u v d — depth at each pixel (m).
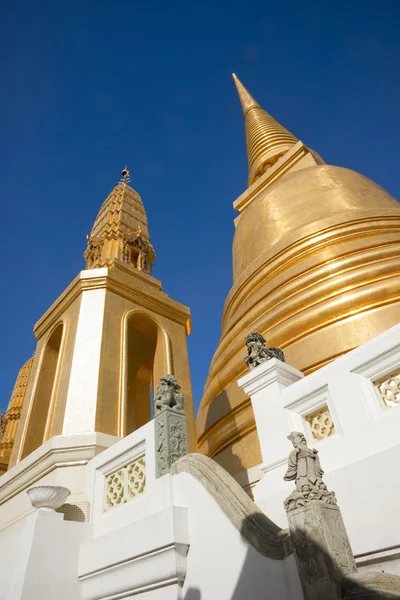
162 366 11.92
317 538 3.62
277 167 22.05
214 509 4.98
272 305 12.81
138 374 14.97
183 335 13.11
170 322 13.03
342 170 17.56
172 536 5.00
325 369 6.04
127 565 5.44
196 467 5.54
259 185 22.53
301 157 21.33
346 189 16.05
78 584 5.91
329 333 10.82
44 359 12.28
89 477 7.50
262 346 7.63
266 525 4.36
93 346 10.42
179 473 5.73
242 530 4.51
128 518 6.07
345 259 12.44
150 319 12.56
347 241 13.19
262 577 4.11
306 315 11.41
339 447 5.45
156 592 5.11
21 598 5.27
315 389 6.05
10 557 6.05
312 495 3.90
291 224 15.50
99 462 7.41
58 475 7.90
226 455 10.93
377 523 4.42
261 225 16.72
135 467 6.82
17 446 10.68
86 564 5.95
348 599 3.27
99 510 6.85
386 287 11.13
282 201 16.83
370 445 5.16
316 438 5.99
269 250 14.70
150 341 13.38
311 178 17.31
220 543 4.73
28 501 8.41
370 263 12.15
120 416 9.55
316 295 11.82
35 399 11.44
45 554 5.79
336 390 5.79
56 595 5.61
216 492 5.06
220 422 11.66
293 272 13.02
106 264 15.20
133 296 12.41
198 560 4.89
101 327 10.82
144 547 5.26
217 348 14.52
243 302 14.55
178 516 5.21
